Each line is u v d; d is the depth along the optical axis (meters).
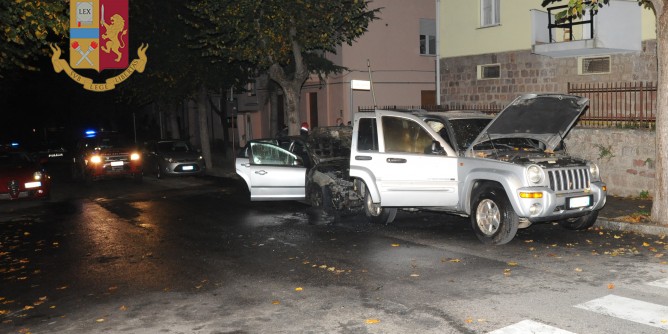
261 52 19.36
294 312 6.56
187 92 27.09
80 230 12.91
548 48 18.05
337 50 28.64
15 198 17.56
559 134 10.57
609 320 5.88
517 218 9.29
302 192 13.86
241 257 9.44
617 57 17.56
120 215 14.80
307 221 12.50
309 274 8.17
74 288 8.12
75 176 24.98
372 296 7.00
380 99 29.56
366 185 11.26
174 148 24.91
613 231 10.45
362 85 17.16
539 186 9.13
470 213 9.91
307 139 14.41
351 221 12.25
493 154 9.95
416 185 10.50
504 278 7.50
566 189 9.43
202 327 6.22
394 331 5.81
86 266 9.42
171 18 24.75
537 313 6.14
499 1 20.42
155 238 11.45
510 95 20.30
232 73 26.17
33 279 8.77
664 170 10.26
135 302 7.28
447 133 10.45
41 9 12.98
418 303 6.65
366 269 8.28
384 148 10.96
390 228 11.29
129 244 11.01
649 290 6.82
